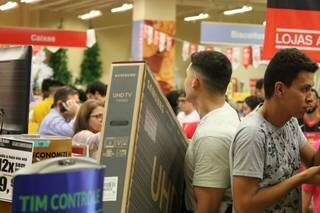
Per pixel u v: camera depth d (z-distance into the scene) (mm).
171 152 2031
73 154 2219
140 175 1724
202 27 10156
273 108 1775
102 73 19781
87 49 19297
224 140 1894
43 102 6668
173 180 2061
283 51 1777
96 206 1054
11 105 2086
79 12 19312
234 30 10133
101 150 1713
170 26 13695
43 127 5082
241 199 1714
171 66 13555
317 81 4988
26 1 16312
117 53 20094
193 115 6285
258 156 1725
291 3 3619
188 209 2070
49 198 983
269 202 1699
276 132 1804
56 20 19344
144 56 13320
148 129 1775
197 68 2025
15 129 2064
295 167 1895
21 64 2045
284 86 1742
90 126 4016
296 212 1880
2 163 1671
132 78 1739
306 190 3234
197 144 1935
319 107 3943
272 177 1775
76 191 1013
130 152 1665
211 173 1876
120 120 1713
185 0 15852
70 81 18719
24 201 966
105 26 19875
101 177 1069
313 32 3625
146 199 1782
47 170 1013
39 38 10680
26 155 1624
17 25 19109
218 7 16703
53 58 18469
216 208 1881
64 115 5234
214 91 2020
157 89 1881
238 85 18094
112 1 16078
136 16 13906
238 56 11266
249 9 16188
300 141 1976
